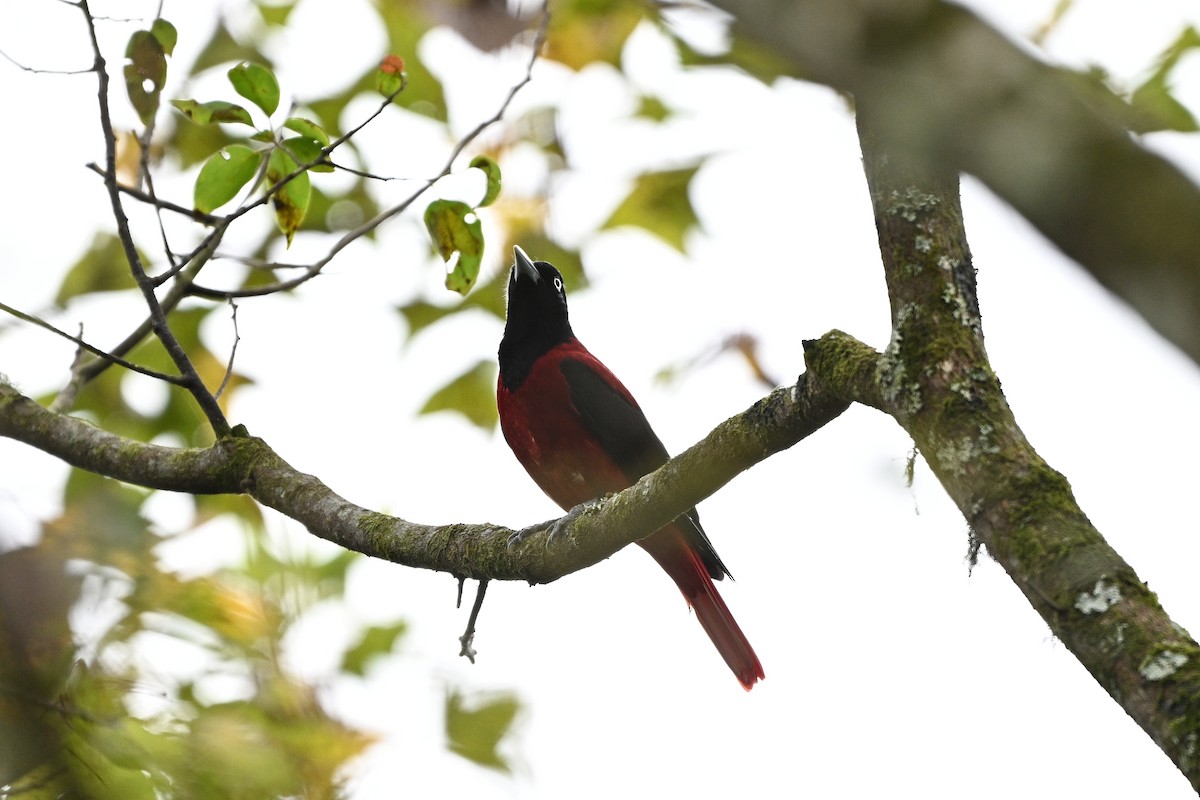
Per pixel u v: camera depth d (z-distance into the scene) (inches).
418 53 532.7
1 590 373.7
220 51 518.0
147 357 547.2
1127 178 114.8
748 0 134.1
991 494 217.3
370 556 362.0
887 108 129.3
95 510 414.0
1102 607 196.7
